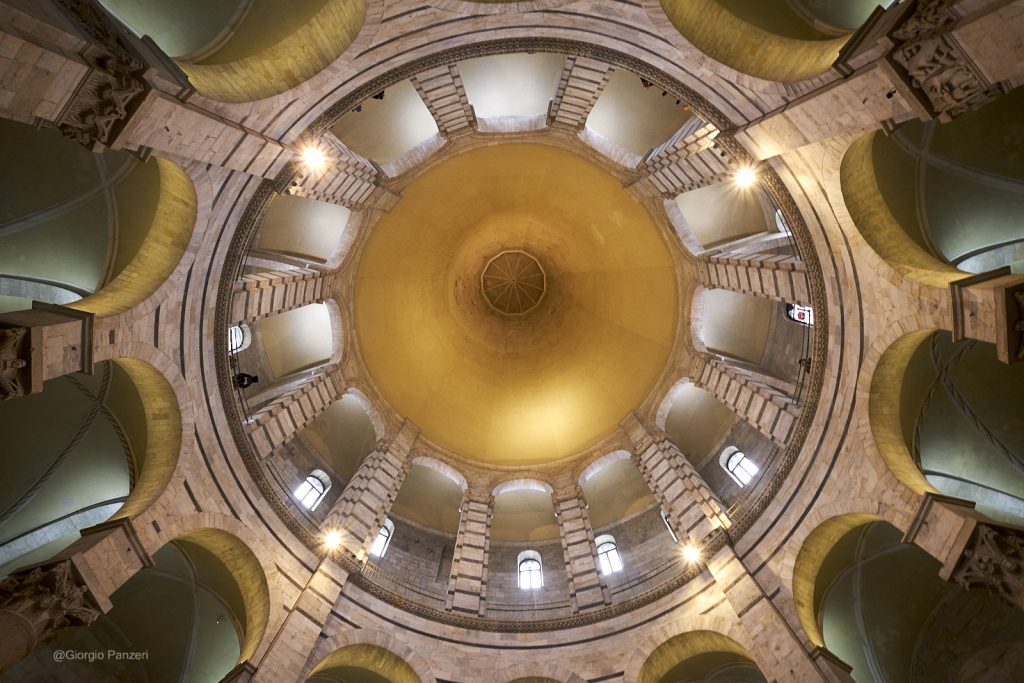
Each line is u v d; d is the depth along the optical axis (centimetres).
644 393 3072
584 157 2944
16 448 2009
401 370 3222
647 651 2100
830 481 1994
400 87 2761
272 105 1872
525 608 2528
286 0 1767
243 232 2147
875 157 1769
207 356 2102
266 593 2059
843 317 1986
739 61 1767
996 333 1426
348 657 2122
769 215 2842
